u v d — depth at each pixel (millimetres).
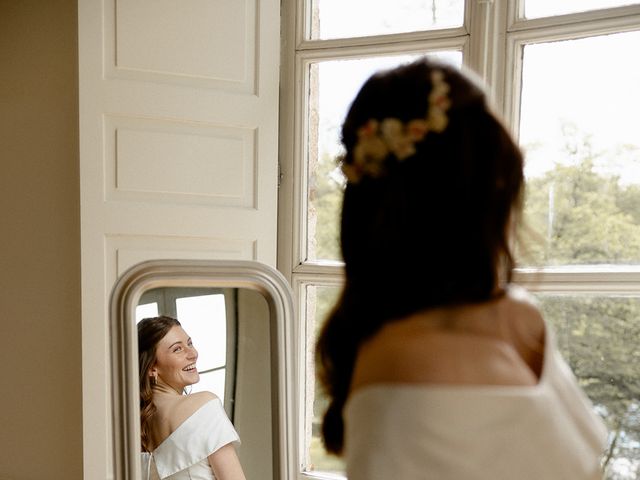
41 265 2430
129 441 1538
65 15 2348
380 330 847
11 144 2453
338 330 916
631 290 1966
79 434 2404
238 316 1691
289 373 1722
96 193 2141
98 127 2135
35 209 2430
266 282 1680
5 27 2430
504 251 872
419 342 801
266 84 2293
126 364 1538
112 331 1540
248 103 2268
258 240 2301
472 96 870
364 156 871
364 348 848
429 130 846
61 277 2402
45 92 2393
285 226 2453
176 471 1647
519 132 2129
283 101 2430
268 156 2303
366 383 805
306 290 2463
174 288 1616
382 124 860
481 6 2104
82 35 2105
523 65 2113
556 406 822
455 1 2209
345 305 908
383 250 857
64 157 2375
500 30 2104
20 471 2502
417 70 892
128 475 1536
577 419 870
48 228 2414
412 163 849
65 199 2383
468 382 772
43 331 2441
